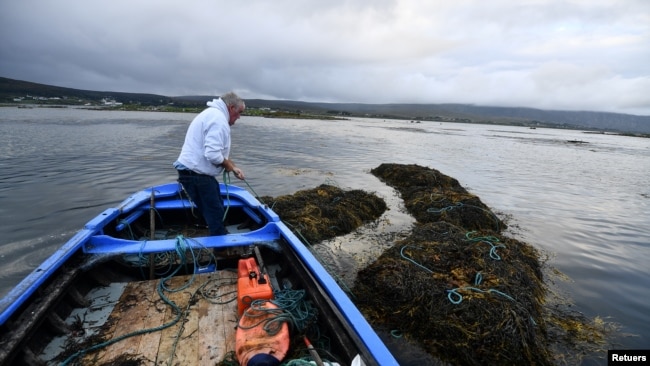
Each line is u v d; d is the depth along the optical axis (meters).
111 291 3.84
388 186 13.20
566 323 4.88
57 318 3.17
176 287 3.82
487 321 4.27
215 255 4.38
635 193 14.43
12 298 2.84
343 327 2.85
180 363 2.79
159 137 24.73
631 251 7.76
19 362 2.68
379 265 5.66
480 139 45.53
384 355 2.48
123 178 12.09
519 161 23.31
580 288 5.95
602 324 4.91
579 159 26.58
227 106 4.95
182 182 4.84
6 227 7.40
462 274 5.17
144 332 3.10
